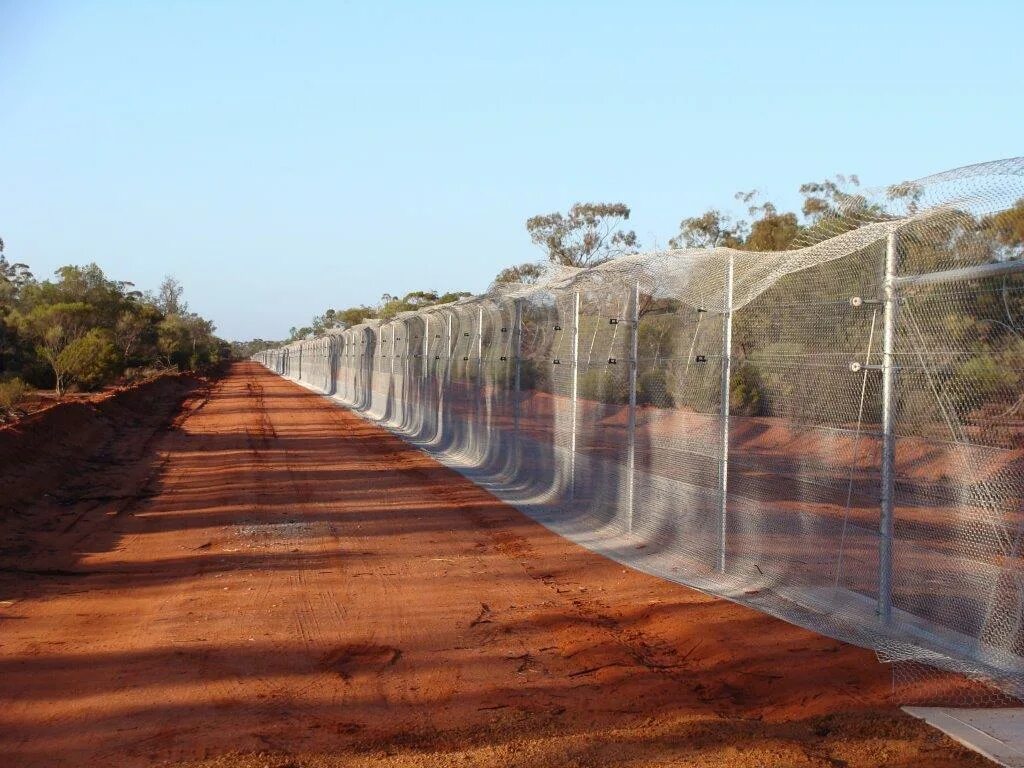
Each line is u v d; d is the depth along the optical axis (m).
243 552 11.99
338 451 24.77
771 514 9.27
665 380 11.53
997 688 6.32
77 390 44.09
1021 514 6.43
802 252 8.20
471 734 6.00
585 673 7.28
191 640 8.16
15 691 6.85
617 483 12.96
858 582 8.21
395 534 13.22
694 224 37.12
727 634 7.96
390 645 8.03
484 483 18.20
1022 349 6.32
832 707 6.25
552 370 16.02
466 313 23.44
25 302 63.84
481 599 9.59
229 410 42.78
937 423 7.21
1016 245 6.41
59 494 16.91
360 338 47.19
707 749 5.62
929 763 5.32
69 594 9.78
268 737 5.97
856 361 7.93
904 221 7.20
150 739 5.95
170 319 95.56
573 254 48.09
